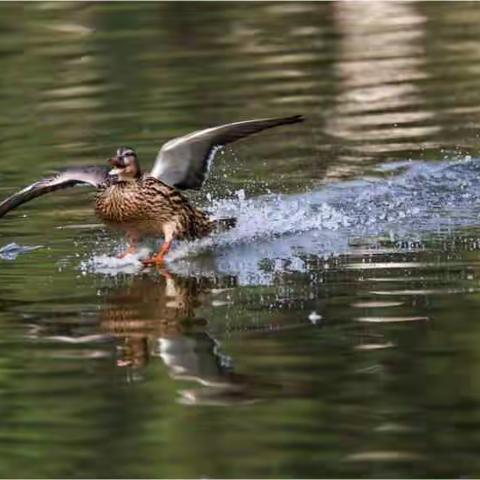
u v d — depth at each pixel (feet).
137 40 83.92
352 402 33.37
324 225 50.75
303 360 36.11
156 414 33.45
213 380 35.19
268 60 77.97
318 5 91.61
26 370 36.55
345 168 58.54
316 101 69.31
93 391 34.86
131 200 47.88
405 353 36.17
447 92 70.28
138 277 44.98
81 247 48.98
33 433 32.65
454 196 54.19
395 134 63.62
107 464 30.78
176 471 30.42
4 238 50.34
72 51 81.20
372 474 29.99
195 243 49.21
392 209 52.49
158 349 37.73
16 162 60.34
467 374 34.55
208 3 92.27
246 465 30.60
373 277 43.24
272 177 57.67
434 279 42.55
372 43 81.41
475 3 90.17
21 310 41.55
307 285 42.75
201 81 73.67
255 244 48.80
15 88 74.33
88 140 63.36
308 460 30.60
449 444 31.14
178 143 48.42
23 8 91.25
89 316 40.70
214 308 40.91
